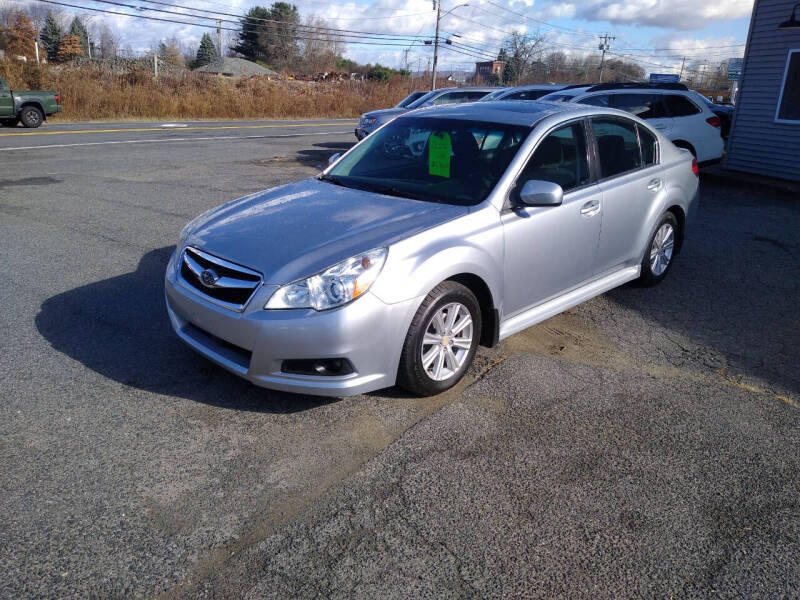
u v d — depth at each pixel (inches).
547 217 165.2
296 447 129.8
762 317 208.5
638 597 95.2
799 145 443.5
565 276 178.9
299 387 131.7
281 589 94.6
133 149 604.4
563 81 3235.7
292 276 129.4
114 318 190.2
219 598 92.8
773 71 455.8
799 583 99.0
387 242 135.6
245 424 137.2
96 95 1062.4
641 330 195.6
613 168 193.9
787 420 145.9
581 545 105.2
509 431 137.6
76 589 93.3
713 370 170.6
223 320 133.9
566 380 161.6
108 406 142.2
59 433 131.3
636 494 118.3
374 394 151.6
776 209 370.6
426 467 124.3
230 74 2329.0
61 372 156.6
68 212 326.0
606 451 131.4
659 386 160.2
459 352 153.3
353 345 129.3
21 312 192.7
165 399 145.9
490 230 151.0
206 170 480.7
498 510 112.7
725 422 144.2
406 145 183.0
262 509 111.6
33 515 107.7
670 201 217.0
